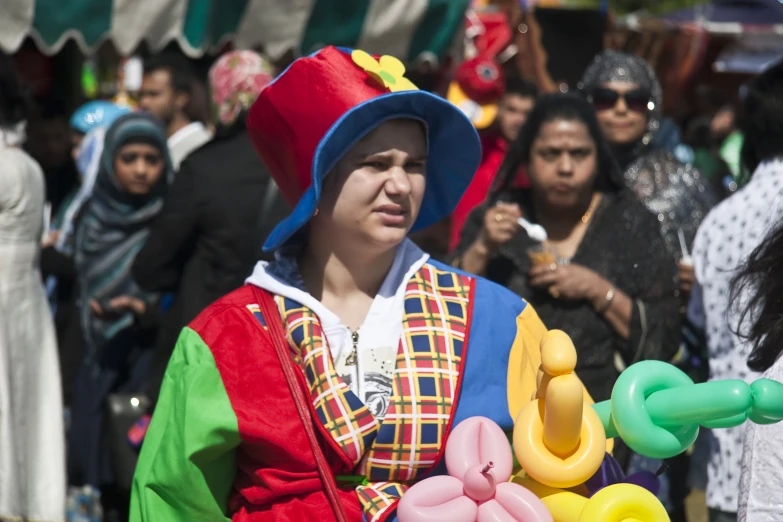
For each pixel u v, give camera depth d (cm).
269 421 540
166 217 980
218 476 554
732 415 492
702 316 893
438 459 542
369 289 575
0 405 978
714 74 2381
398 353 552
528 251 852
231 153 984
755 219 799
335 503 529
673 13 2480
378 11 1317
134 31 1203
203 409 540
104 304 1167
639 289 845
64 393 1230
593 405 552
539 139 861
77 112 1563
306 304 560
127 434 1054
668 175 1027
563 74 1448
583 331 824
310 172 568
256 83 992
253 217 968
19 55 1673
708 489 814
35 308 1035
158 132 1193
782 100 798
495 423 534
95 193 1195
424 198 624
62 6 1162
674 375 517
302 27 1301
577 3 3331
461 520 498
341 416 535
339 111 545
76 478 1162
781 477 518
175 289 1009
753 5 2505
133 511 558
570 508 511
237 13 1270
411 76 1623
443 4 1362
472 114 1436
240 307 568
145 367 1166
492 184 907
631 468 864
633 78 1043
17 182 1013
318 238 573
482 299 573
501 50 1750
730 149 1778
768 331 581
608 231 859
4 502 964
